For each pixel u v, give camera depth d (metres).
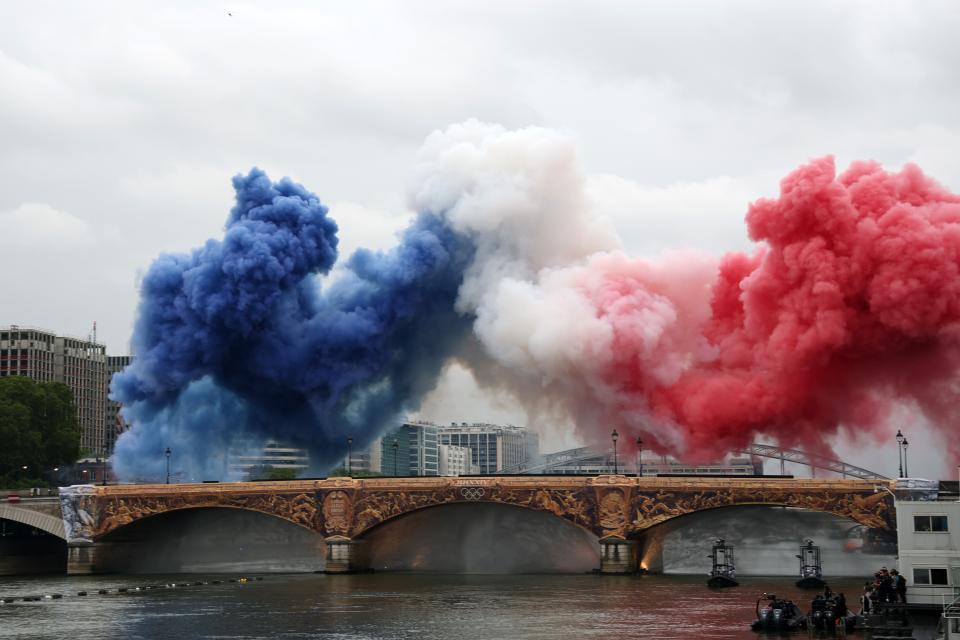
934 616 143.38
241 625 154.12
